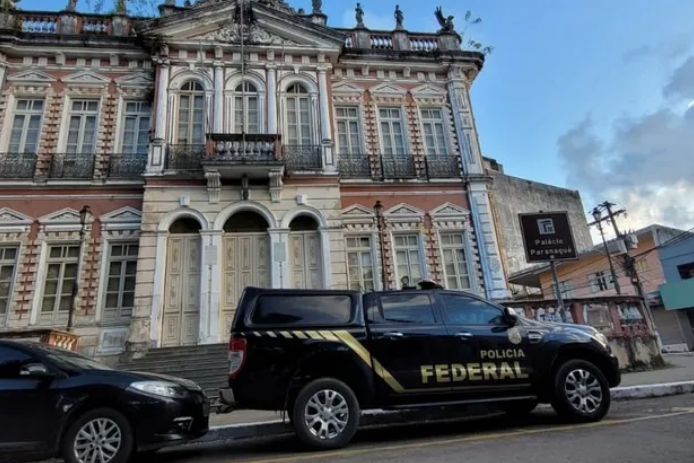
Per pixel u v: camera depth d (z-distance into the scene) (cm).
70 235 1374
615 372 659
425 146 1711
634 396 838
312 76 1634
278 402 571
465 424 696
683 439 500
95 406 524
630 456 446
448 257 1583
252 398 568
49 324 1301
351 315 625
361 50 1728
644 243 2648
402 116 1734
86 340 1285
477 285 1543
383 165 1625
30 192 1391
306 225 1455
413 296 659
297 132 1564
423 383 602
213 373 1104
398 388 596
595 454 460
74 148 1494
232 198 1400
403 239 1581
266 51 1619
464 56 1802
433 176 1639
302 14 1805
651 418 628
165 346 1244
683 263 2430
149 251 1304
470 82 1875
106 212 1410
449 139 1725
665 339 2497
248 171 1388
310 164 1490
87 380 534
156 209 1346
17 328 1272
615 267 2655
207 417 608
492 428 642
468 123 1734
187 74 1542
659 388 859
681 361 1441
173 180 1382
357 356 597
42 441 505
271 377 576
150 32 1520
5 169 1393
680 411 670
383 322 627
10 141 1461
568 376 637
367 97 1723
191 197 1378
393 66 1767
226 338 1288
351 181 1571
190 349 1199
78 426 511
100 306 1327
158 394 549
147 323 1235
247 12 1628
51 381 529
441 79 1808
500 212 3203
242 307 614
